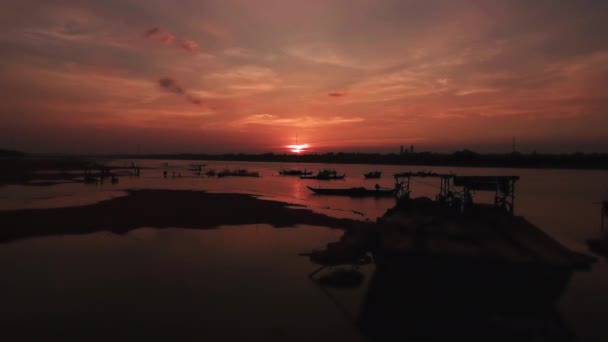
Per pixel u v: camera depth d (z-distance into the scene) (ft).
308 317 41.63
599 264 64.44
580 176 384.88
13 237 74.59
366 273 55.26
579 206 146.51
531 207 143.43
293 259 62.34
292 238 77.15
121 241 72.84
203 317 41.47
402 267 42.19
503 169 554.87
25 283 50.67
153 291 48.55
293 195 163.32
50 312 42.16
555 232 94.63
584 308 45.57
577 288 52.70
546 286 37.73
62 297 46.32
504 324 38.06
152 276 53.98
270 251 67.05
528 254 39.42
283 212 109.40
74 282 51.26
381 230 50.16
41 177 246.88
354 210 120.37
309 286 50.44
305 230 84.84
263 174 366.02
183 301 45.60
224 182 241.14
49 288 49.03
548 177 366.63
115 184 208.23
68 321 40.14
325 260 60.18
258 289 49.49
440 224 50.21
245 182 247.09
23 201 126.52
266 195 158.81
